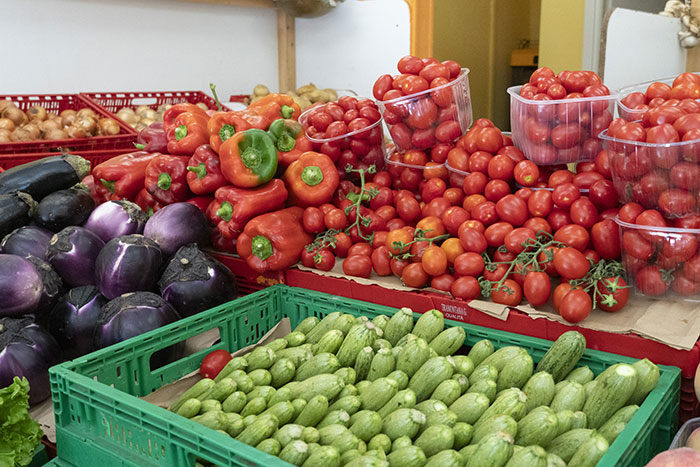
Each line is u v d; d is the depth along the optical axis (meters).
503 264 2.09
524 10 7.57
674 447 1.41
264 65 6.12
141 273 2.26
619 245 2.00
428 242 2.26
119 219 2.55
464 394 1.63
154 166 2.82
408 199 2.56
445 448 1.42
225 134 2.70
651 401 1.50
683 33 5.57
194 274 2.36
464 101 2.76
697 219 1.83
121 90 5.09
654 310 1.91
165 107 4.96
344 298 2.32
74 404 1.66
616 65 4.81
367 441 1.51
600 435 1.37
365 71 5.62
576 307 1.81
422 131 2.66
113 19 4.95
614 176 1.97
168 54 5.35
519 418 1.51
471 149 2.46
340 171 2.87
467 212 2.29
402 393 1.60
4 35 4.39
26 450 1.65
